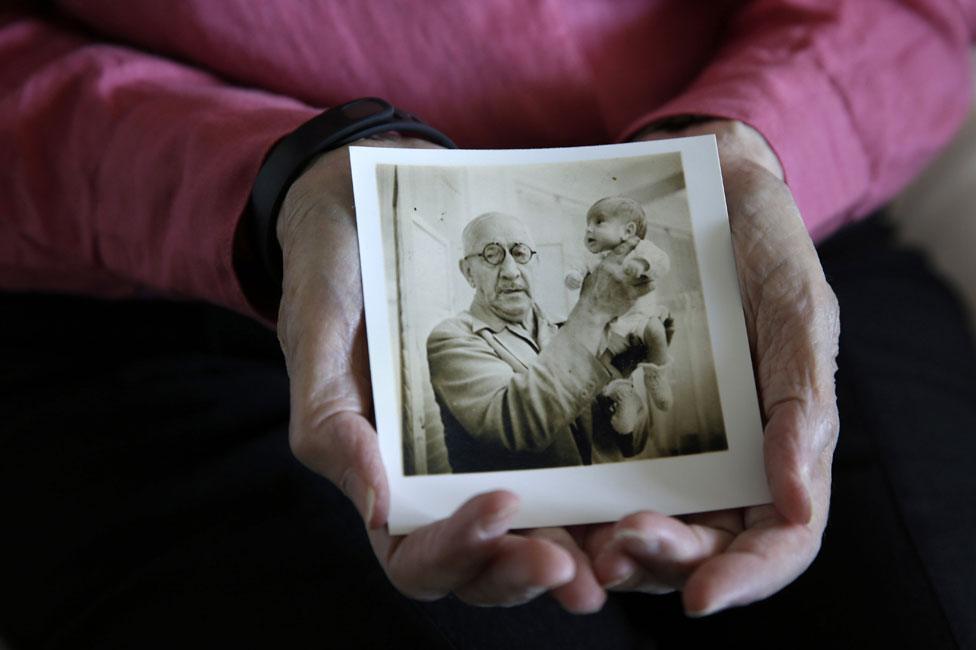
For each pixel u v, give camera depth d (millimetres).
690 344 504
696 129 629
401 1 672
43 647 532
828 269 845
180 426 629
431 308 495
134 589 529
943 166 954
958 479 652
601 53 745
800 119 659
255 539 546
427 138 579
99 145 629
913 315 809
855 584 593
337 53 686
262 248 540
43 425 636
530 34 690
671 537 405
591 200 535
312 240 496
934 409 706
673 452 480
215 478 585
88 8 704
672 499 466
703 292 516
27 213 661
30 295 733
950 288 915
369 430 437
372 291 490
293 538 546
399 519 453
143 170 599
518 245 518
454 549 387
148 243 613
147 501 575
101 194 631
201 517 568
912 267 892
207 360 705
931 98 777
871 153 721
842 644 576
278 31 675
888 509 626
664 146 546
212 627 506
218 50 689
